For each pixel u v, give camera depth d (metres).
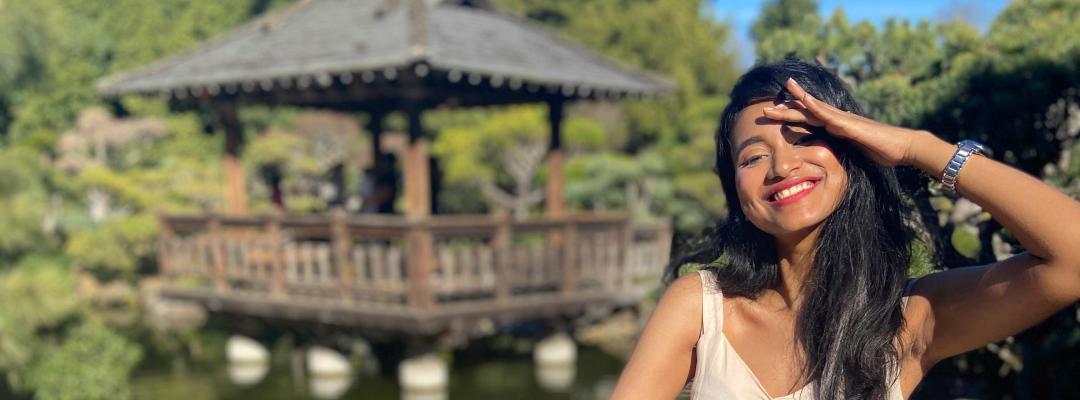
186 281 15.30
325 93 10.34
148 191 21.27
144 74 11.27
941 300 1.37
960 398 2.71
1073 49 2.52
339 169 12.12
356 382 10.81
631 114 21.81
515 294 10.38
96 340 9.86
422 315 8.81
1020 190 1.24
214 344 13.78
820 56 2.96
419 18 9.34
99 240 18.67
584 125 19.64
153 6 29.80
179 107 12.35
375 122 12.15
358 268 9.49
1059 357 2.47
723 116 1.46
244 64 10.37
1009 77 2.57
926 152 1.30
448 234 9.12
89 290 18.08
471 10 11.25
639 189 18.39
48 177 20.69
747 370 1.40
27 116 25.36
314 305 9.66
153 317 16.78
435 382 9.79
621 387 1.43
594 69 11.20
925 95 2.65
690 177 17.23
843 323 1.35
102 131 23.20
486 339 12.80
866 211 1.37
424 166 9.45
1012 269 1.29
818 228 1.39
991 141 2.61
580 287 10.77
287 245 10.16
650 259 11.66
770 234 1.44
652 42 24.19
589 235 10.59
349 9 10.87
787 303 1.42
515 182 20.48
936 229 2.04
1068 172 2.54
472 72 9.09
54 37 25.94
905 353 1.40
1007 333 1.31
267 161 21.61
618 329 13.38
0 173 12.09
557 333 11.55
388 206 11.05
